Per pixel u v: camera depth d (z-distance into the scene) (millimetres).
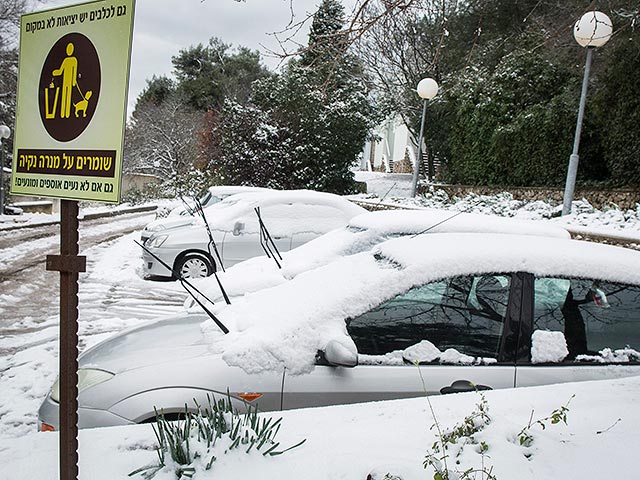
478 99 19406
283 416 2828
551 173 16047
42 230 17172
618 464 2283
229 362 3256
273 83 24969
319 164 24406
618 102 13328
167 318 4277
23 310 7828
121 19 1864
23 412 4531
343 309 3484
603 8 7031
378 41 6633
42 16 2025
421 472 2191
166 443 2443
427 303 3525
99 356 3617
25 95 2082
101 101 1898
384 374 3314
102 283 9828
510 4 10883
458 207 17375
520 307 3543
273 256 6426
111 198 1867
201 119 36625
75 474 1959
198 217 10742
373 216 6480
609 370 3451
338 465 2297
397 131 39125
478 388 3318
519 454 2346
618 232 9953
